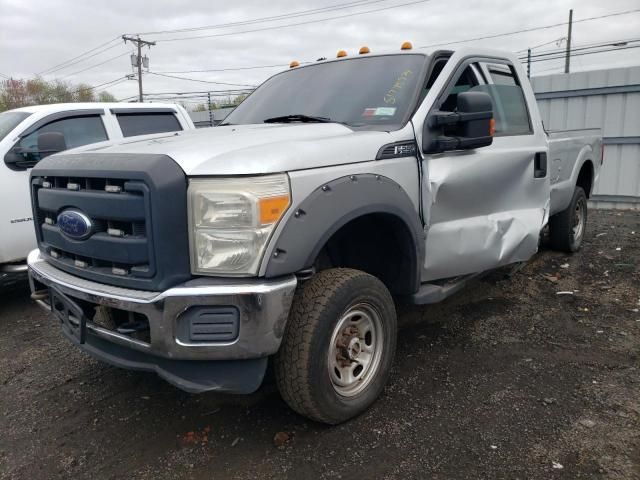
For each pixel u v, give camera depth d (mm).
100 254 2740
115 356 2879
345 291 2863
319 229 2680
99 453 2926
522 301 5043
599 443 2805
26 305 5633
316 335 2760
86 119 6324
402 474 2627
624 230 8266
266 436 3008
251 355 2531
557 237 6406
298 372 2768
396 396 3359
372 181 2990
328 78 4145
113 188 2623
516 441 2854
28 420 3299
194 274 2592
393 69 3865
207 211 2529
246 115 4305
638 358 3787
